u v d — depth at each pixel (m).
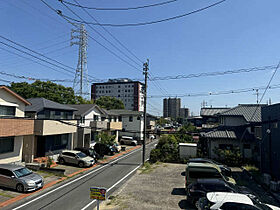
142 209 10.70
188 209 10.70
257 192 14.13
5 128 16.30
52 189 14.60
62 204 11.77
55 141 24.30
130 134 48.09
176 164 24.12
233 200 8.28
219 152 23.95
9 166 14.73
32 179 13.89
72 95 41.91
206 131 30.73
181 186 15.20
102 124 33.22
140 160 26.62
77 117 29.39
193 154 25.41
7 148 18.03
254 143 24.28
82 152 24.06
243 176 18.92
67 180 17.03
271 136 17.52
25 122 18.34
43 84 38.62
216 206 8.12
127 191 13.94
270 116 17.91
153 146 41.72
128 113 49.53
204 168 13.25
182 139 31.61
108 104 69.19
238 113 27.86
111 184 16.06
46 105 23.23
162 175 18.69
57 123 22.67
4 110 17.78
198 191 10.74
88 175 18.86
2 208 11.06
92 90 130.75
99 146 29.47
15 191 13.70
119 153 32.16
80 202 12.09
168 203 11.60
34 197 12.92
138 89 120.81
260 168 20.03
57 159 23.45
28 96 36.62
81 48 32.94
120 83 124.50
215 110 48.81
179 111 176.75
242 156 24.06
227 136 24.73
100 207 11.25
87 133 30.39
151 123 57.84
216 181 10.98
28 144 21.08
